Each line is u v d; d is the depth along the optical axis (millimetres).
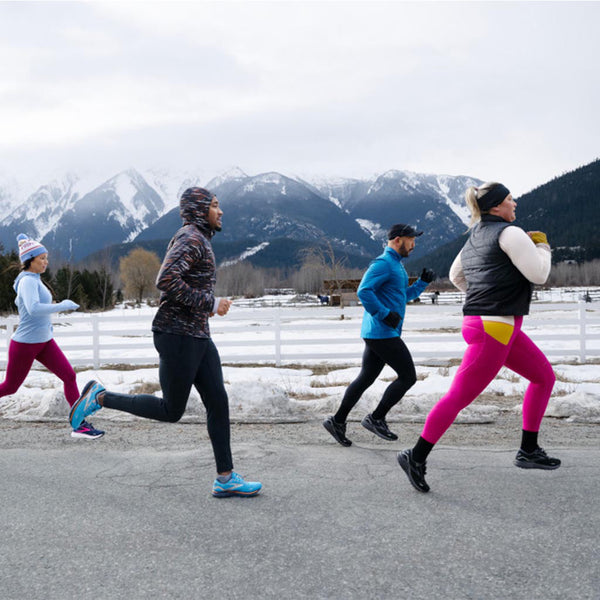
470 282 3625
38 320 5070
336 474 3895
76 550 2689
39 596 2266
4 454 4566
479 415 5965
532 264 3355
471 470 3926
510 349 3736
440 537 2781
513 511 3113
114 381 8852
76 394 5305
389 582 2340
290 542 2750
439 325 10875
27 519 3096
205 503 3332
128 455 4520
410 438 5070
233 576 2412
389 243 4879
